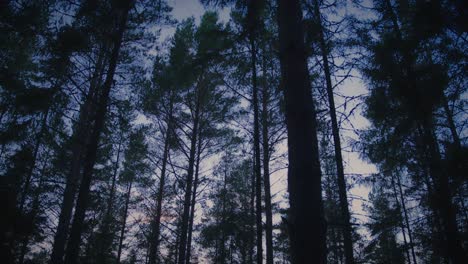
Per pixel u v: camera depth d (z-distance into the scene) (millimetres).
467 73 6723
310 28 4617
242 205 17594
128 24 9969
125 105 10461
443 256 8453
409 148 9852
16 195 7926
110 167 17578
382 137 9531
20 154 10336
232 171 16938
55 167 14281
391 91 8016
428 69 7477
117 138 11945
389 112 8633
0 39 10414
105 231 14781
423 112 7496
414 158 9812
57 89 8594
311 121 3057
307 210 2607
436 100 7250
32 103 8320
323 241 2518
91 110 10961
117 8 8828
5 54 11977
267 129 11719
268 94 10867
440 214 8016
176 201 13547
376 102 8789
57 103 9016
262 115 11109
